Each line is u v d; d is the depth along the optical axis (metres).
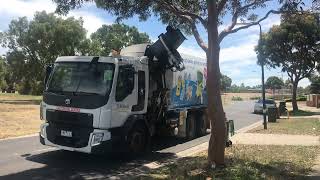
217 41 11.41
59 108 13.34
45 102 13.73
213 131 11.68
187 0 13.61
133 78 14.16
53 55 54.03
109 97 13.03
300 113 45.47
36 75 54.84
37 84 59.34
